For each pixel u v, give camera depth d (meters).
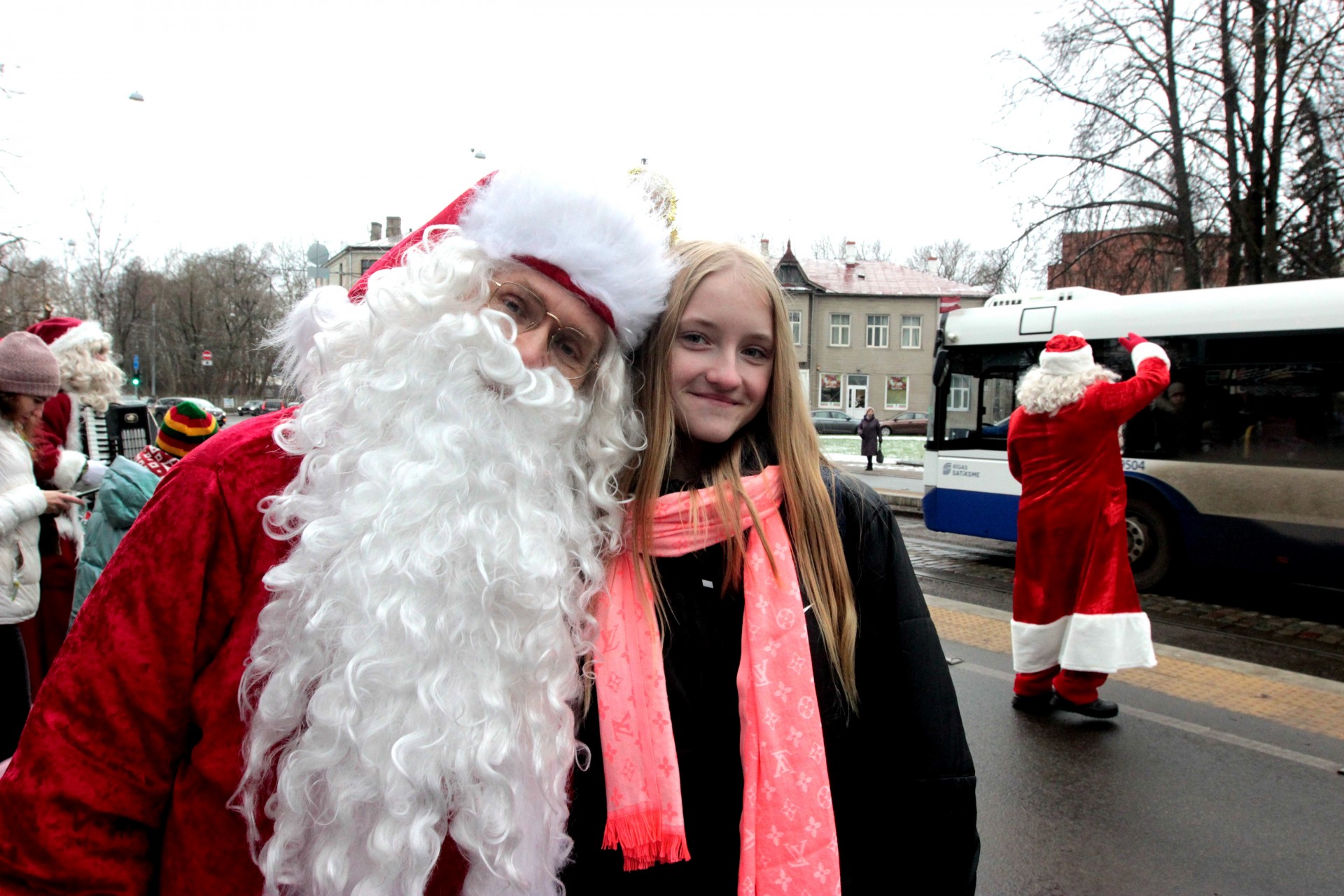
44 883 0.88
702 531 1.18
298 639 0.92
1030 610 4.05
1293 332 6.12
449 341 0.99
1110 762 3.58
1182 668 4.84
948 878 1.22
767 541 1.20
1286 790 3.33
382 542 0.90
